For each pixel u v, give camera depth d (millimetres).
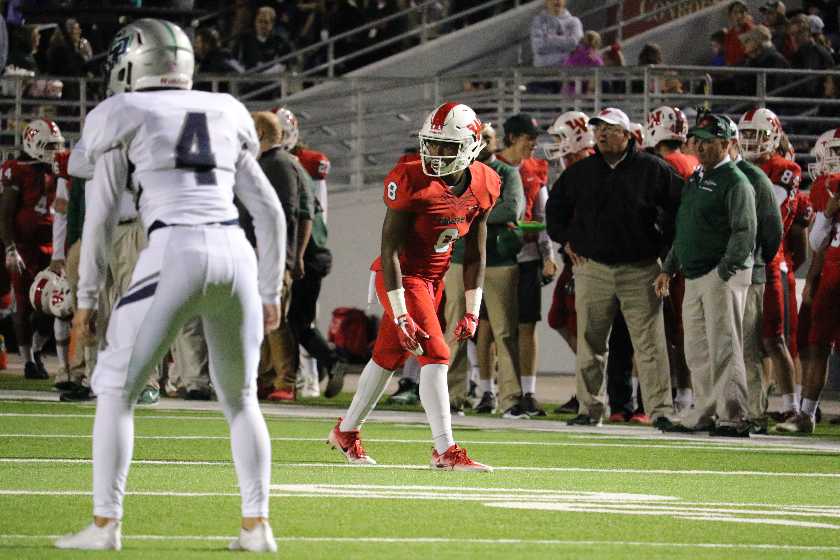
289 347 37844
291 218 35188
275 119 35281
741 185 30297
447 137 22359
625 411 34656
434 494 20516
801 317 35750
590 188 32188
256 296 15570
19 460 23562
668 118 35312
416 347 23234
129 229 33250
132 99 15500
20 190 42594
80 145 18562
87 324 15766
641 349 32219
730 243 30344
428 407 23656
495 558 15477
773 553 16359
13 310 43375
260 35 62250
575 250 32625
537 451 27031
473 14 62812
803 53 53156
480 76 53969
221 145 15562
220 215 15414
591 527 17906
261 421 15562
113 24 46938
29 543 15695
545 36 54312
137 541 15961
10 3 60281
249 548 15367
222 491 20203
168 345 15320
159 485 20703
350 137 53500
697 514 19359
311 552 15484
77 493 19656
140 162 15367
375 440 28281
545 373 50406
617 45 56031
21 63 58625
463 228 23281
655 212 32094
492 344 40062
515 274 34406
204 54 59750
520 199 34125
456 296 34281
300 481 21609
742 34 51812
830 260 33344
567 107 51562
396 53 61812
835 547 16938
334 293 53969
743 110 52656
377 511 18688
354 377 47906
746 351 31844
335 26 62469
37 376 43625
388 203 22875
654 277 32188
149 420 31312
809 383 33156
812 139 50156
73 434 27875
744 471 24750
